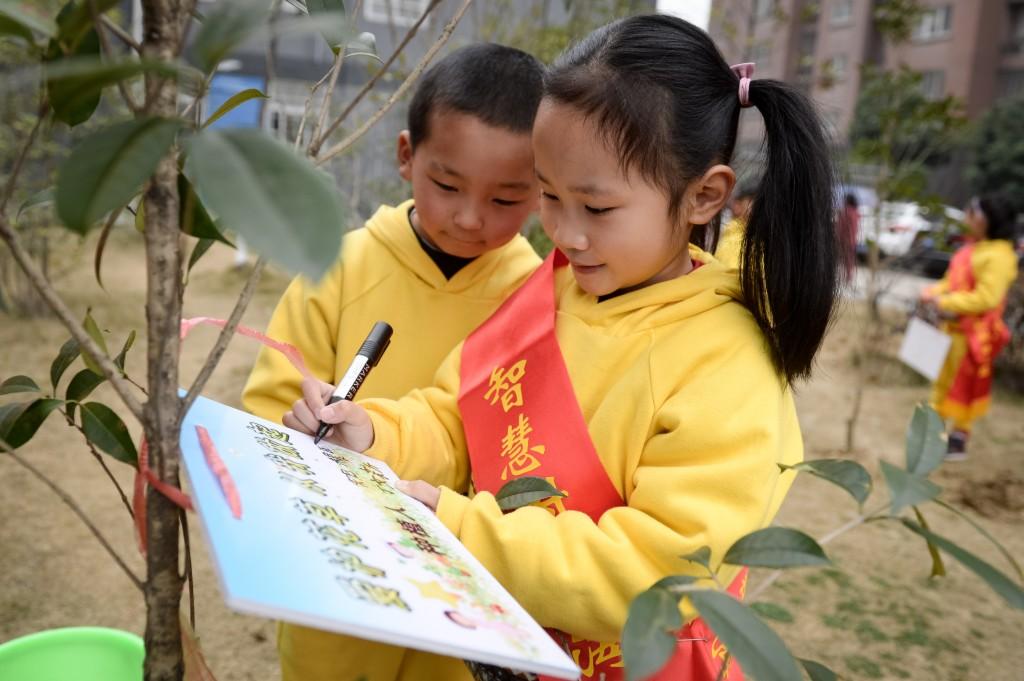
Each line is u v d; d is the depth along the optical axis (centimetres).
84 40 65
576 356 105
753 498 88
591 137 91
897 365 600
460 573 74
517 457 104
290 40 538
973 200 412
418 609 62
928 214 449
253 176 46
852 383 553
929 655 232
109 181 49
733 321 100
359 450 107
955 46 1912
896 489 69
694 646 99
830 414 476
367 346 111
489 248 131
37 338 483
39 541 254
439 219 125
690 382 96
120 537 262
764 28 1802
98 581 235
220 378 439
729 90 102
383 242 142
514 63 124
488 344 118
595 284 99
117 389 67
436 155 121
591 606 87
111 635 123
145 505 72
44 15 56
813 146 99
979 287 396
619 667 100
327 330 139
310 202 45
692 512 86
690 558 75
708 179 99
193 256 74
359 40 80
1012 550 307
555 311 113
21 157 61
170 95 63
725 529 85
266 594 54
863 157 453
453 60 125
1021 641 243
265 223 44
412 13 429
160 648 73
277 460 81
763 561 70
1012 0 1866
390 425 112
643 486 91
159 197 64
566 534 89
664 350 99
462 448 120
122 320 529
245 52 513
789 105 99
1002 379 584
